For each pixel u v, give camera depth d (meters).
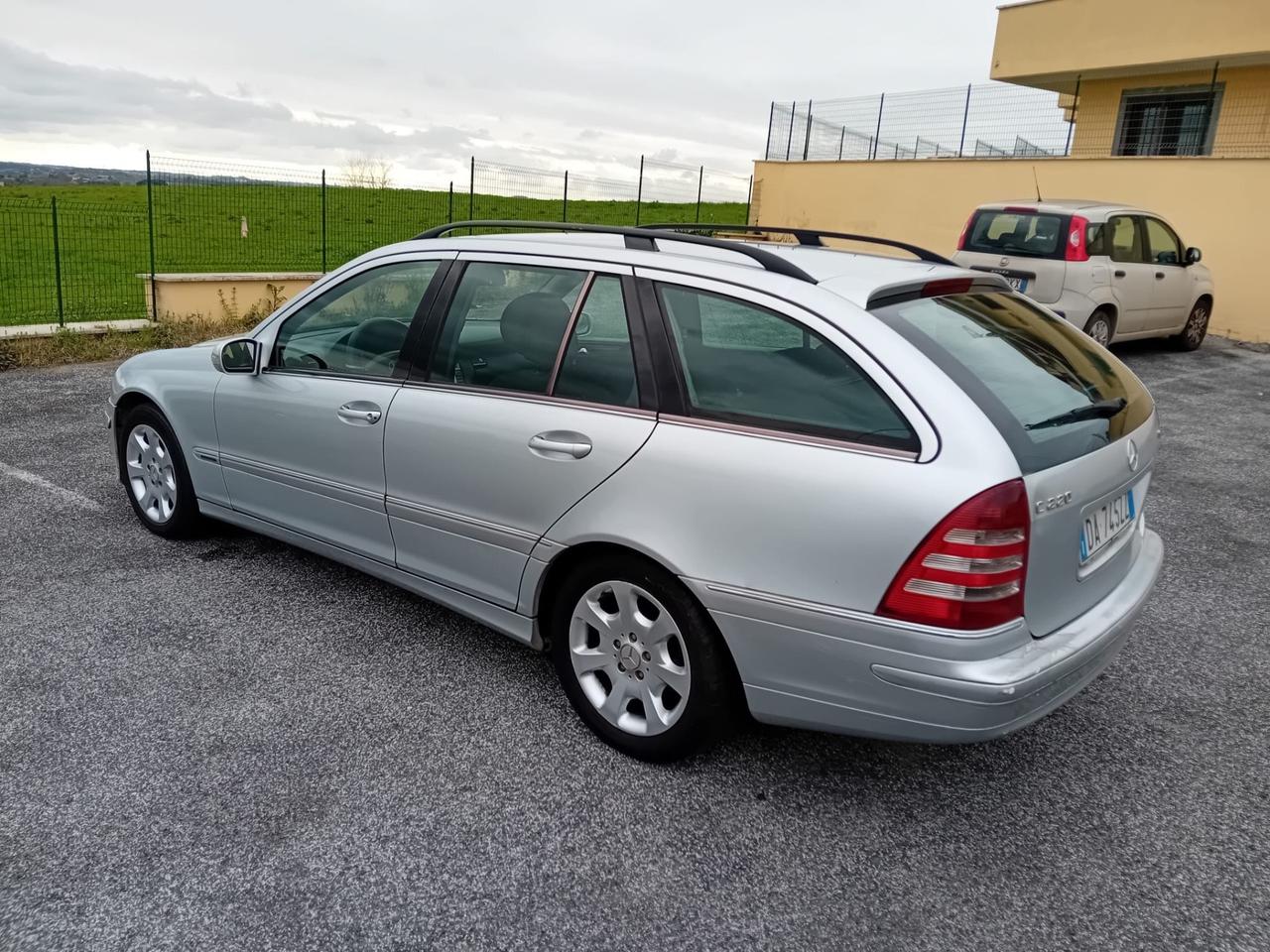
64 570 4.36
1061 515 2.50
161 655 3.60
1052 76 17.47
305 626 3.89
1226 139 16.12
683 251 3.20
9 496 5.36
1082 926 2.40
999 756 3.17
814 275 2.87
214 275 12.12
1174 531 5.48
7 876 2.42
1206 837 2.77
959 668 2.37
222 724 3.15
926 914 2.42
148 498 4.81
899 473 2.42
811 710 2.65
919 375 2.50
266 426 4.02
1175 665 3.85
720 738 2.94
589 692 3.11
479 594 3.37
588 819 2.74
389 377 3.60
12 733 3.05
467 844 2.62
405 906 2.37
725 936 2.32
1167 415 8.48
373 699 3.35
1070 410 2.74
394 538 3.62
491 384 3.29
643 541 2.79
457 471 3.30
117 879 2.42
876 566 2.43
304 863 2.51
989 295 3.22
